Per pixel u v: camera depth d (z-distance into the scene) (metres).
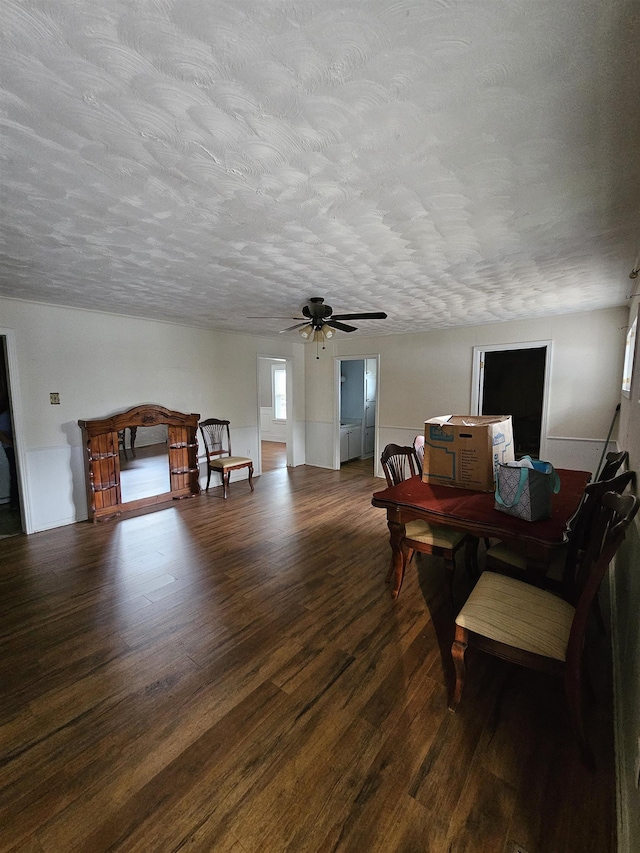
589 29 0.87
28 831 1.22
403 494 2.42
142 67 0.97
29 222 1.91
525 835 1.20
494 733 1.57
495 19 0.85
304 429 6.98
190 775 1.40
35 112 1.13
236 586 2.74
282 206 1.76
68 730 1.58
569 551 2.07
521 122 1.20
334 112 1.15
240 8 0.82
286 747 1.50
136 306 3.87
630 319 3.34
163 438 5.36
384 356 5.85
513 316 4.45
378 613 2.41
